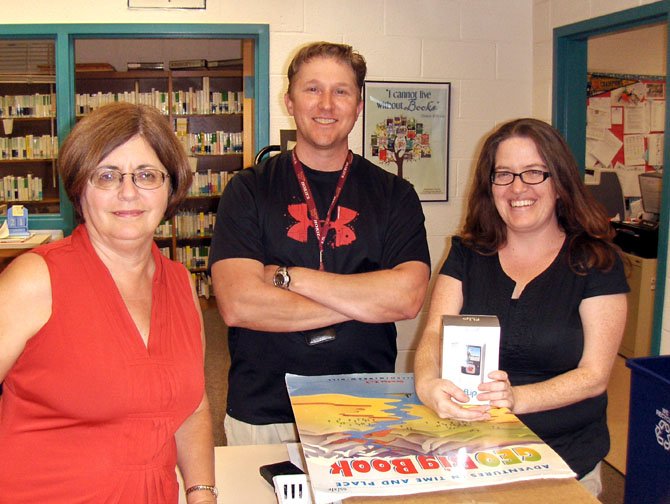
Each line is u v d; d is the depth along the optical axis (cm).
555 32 340
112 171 107
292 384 141
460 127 365
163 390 112
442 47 357
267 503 139
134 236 110
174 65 634
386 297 168
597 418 148
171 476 119
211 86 659
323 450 109
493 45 362
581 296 144
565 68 339
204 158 673
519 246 154
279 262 174
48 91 539
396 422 121
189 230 664
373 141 357
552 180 146
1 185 527
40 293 105
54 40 339
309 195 176
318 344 169
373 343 175
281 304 166
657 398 157
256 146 349
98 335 107
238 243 172
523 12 363
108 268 114
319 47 169
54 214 374
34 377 106
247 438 176
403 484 99
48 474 106
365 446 110
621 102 520
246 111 491
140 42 680
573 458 143
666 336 271
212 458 132
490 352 124
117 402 108
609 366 139
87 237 113
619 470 303
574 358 144
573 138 345
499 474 102
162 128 112
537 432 142
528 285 150
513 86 367
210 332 561
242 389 176
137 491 111
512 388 133
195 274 666
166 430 115
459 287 160
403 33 352
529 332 146
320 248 173
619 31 308
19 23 330
